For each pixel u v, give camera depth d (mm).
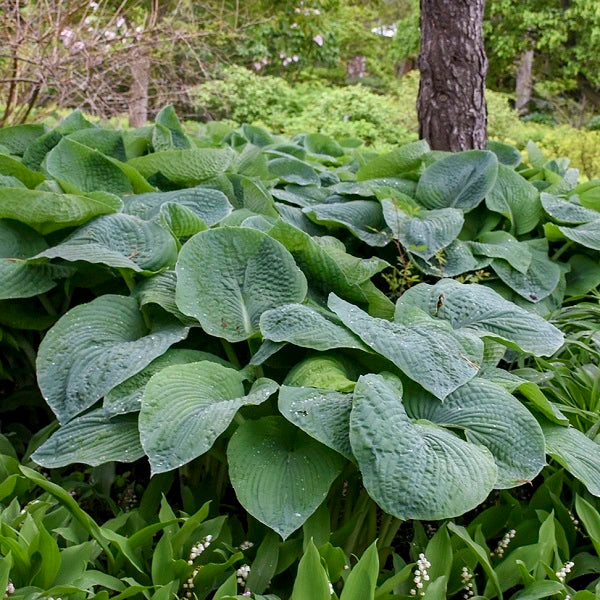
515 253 3373
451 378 2051
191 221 2910
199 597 1841
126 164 3420
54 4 5965
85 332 2340
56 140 3846
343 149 5918
